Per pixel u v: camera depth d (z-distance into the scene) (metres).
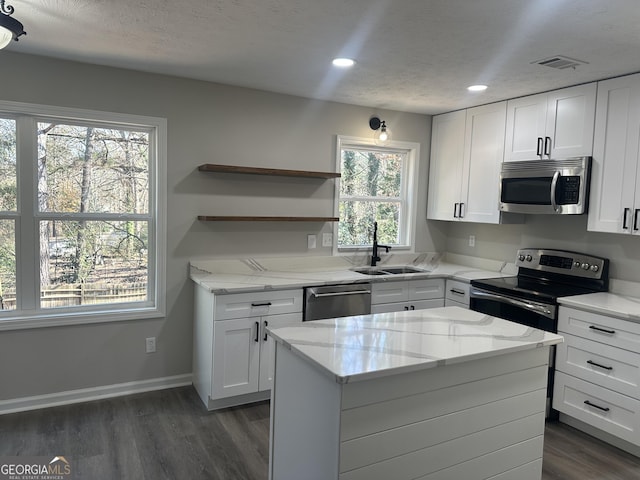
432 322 2.31
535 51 2.58
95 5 2.12
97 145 3.28
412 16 2.15
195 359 3.53
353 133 4.15
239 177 3.67
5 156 3.02
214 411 3.18
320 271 3.91
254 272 3.75
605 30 2.25
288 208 3.90
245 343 3.19
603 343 2.80
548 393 3.14
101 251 3.35
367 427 1.68
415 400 1.77
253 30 2.39
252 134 3.70
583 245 3.54
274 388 2.10
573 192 3.23
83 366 3.27
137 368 3.44
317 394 1.76
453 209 4.31
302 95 3.82
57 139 3.15
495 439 2.01
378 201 4.47
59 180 3.18
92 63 3.10
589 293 3.23
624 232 2.98
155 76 3.32
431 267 4.43
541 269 3.73
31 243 3.10
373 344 1.92
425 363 1.72
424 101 3.92
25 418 2.99
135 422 2.99
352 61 2.86
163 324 3.50
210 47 2.69
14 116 3.01
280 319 3.29
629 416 2.69
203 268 3.59
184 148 3.46
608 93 3.05
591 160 3.16
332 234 4.13
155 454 2.63
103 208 3.33
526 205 3.56
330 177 3.90
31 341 3.10
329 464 1.69
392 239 4.59
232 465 2.55
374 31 2.36
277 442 2.08
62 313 3.21
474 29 2.29
